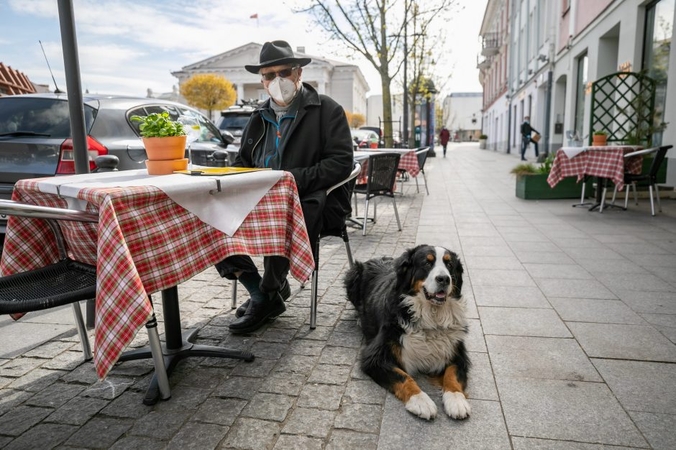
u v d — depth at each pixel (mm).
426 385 2664
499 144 37656
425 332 2648
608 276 4457
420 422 2277
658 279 4328
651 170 7383
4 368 2871
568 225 6891
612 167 7414
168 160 2832
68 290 2234
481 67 45688
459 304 2764
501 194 10500
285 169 3449
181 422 2295
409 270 2756
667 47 9805
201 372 2793
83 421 2316
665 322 3381
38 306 2006
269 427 2246
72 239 2555
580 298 3900
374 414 2350
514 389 2564
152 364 2893
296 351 3076
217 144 7500
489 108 45844
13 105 5316
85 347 2941
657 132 9695
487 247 5695
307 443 2125
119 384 2666
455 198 10031
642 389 2533
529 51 25047
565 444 2102
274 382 2674
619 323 3385
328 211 3605
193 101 36812
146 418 2330
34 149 4926
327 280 4594
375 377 2602
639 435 2150
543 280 4387
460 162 22906
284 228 2811
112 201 1984
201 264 2375
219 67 50094
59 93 5531
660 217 7293
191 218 2352
